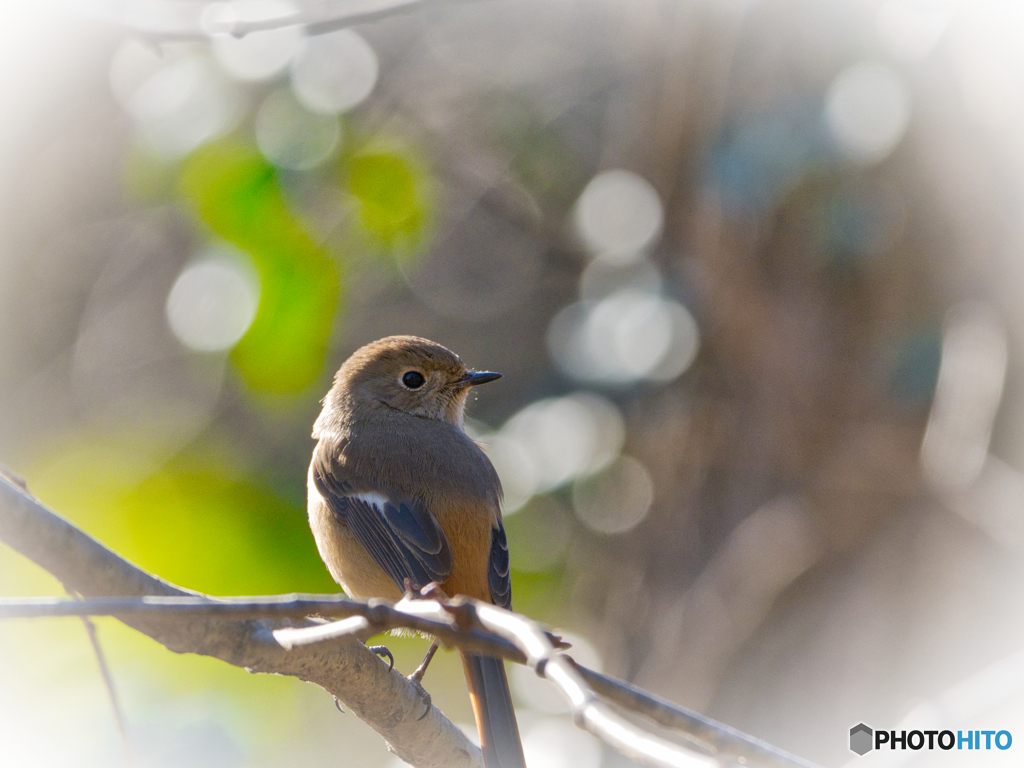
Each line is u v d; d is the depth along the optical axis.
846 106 10.40
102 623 8.48
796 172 10.55
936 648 10.32
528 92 13.81
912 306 10.74
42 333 16.28
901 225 10.69
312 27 7.38
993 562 10.32
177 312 9.52
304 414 13.06
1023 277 10.38
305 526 9.77
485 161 13.64
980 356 10.38
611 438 11.67
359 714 6.18
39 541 4.73
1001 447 10.55
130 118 12.97
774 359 10.90
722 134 10.98
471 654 6.73
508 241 13.86
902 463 10.67
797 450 10.91
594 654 11.65
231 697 8.73
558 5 14.02
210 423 13.54
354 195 10.12
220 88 10.16
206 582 9.37
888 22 10.38
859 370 10.81
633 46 12.23
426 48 13.74
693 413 11.27
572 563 12.11
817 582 10.84
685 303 11.12
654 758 3.48
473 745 6.74
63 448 15.01
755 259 10.89
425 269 13.77
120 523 9.45
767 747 4.34
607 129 12.66
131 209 16.22
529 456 11.79
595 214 12.06
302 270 9.17
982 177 10.35
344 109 10.40
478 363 13.73
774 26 10.75
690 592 11.06
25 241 16.42
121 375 15.30
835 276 10.84
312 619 5.55
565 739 10.98
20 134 16.20
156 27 7.59
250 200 9.37
